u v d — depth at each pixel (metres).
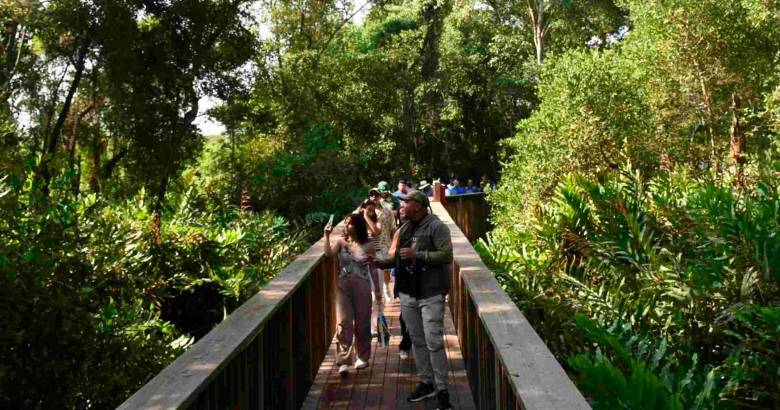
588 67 15.82
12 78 25.09
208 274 12.11
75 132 28.47
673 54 16.83
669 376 4.52
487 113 43.47
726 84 16.77
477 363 5.48
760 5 16.50
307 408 5.81
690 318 6.07
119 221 11.08
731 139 16.45
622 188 8.37
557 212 8.70
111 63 25.23
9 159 7.52
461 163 44.81
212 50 28.09
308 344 6.33
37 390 7.32
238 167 29.52
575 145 15.09
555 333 7.08
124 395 7.90
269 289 5.30
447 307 9.91
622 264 7.44
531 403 2.71
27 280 6.98
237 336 3.94
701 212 6.98
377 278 7.54
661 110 17.38
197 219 14.66
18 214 7.22
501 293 4.98
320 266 7.33
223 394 3.67
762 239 5.96
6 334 6.73
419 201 5.54
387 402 5.89
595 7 36.41
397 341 8.08
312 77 36.72
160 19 26.36
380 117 40.09
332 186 27.97
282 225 19.44
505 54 39.12
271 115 32.50
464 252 7.54
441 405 5.44
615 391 3.50
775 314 4.95
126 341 8.13
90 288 7.71
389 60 39.59
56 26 24.91
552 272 7.89
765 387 5.04
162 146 26.67
